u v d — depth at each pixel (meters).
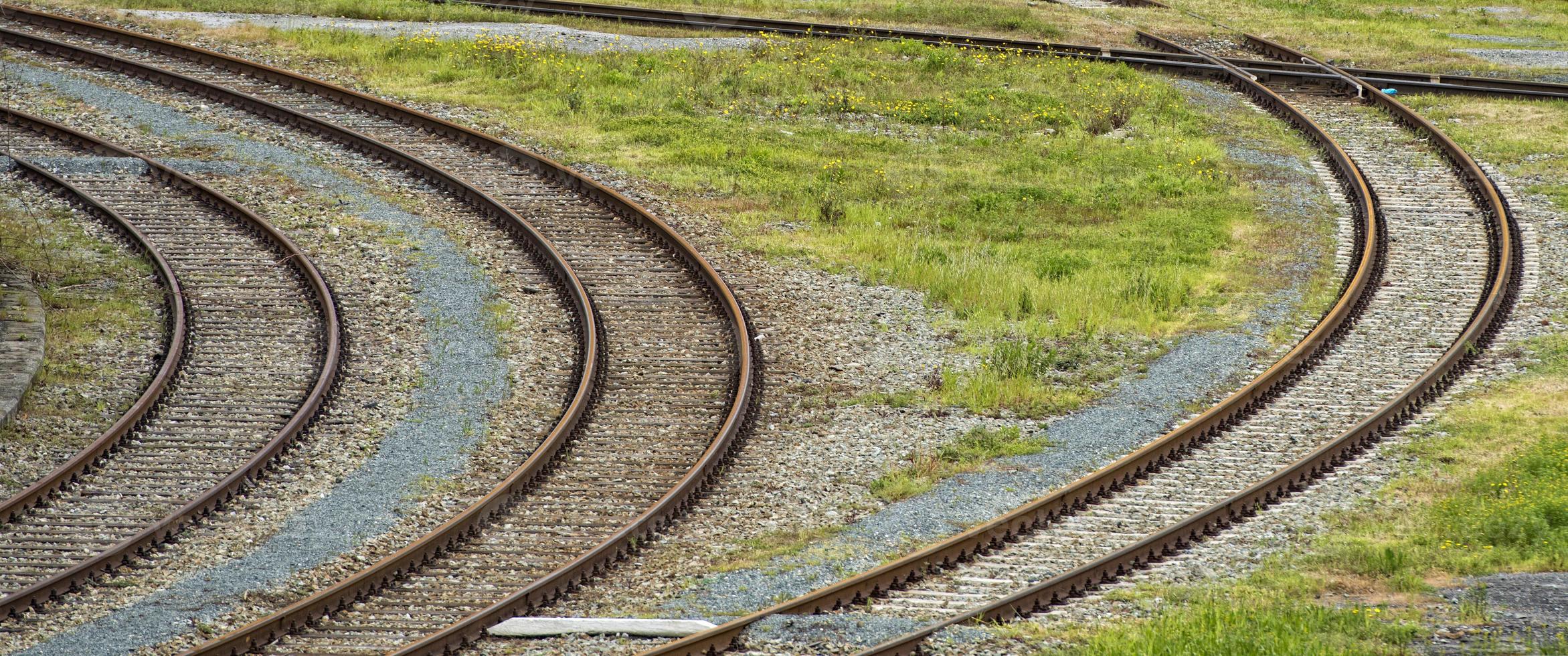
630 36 56.09
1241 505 22.67
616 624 18.78
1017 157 45.44
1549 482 22.52
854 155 45.16
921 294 34.59
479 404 27.08
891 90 51.06
